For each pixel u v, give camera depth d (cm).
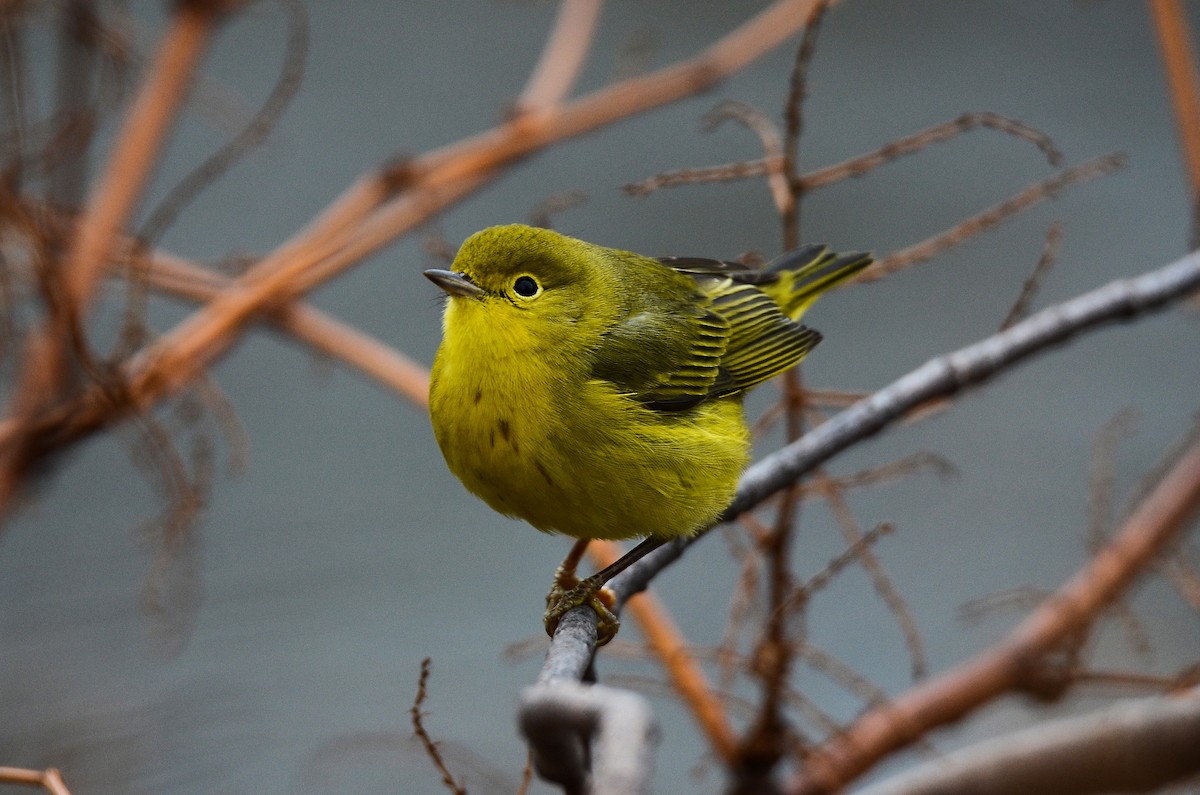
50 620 1248
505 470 803
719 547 1450
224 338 1073
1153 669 1182
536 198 1775
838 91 1967
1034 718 1120
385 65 1975
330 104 1864
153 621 1180
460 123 1850
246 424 1536
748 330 932
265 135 1052
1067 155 1844
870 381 1582
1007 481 1505
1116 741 382
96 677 1184
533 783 1124
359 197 1149
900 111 1933
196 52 1150
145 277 1027
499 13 2100
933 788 410
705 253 1711
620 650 880
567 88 1238
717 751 890
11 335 1035
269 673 1203
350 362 1096
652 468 810
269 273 1109
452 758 833
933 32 2112
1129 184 1828
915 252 897
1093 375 1634
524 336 805
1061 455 1529
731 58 1222
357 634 1271
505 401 795
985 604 952
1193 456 973
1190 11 1748
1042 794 390
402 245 1733
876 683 1267
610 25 2027
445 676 1232
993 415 1591
